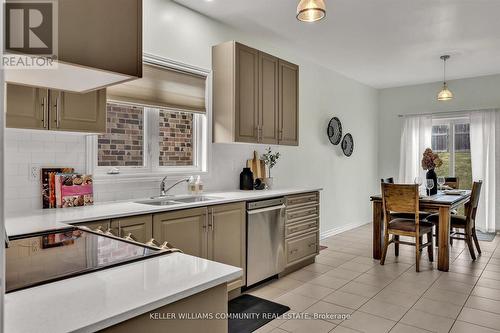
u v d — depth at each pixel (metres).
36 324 0.72
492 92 5.95
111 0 1.04
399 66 5.49
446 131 6.43
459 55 4.91
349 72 5.87
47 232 1.65
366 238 5.49
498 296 3.10
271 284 3.42
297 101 4.23
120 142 3.02
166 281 0.97
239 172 4.01
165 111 3.37
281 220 3.57
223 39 3.78
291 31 4.03
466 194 4.50
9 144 2.27
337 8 3.39
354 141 6.39
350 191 6.28
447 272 3.78
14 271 1.05
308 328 2.50
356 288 3.30
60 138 2.52
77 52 0.96
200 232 2.74
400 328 2.50
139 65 1.11
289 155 4.80
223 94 3.47
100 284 0.95
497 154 5.86
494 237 5.52
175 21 3.27
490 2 3.27
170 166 3.41
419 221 4.11
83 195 2.54
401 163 6.80
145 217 2.35
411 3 3.29
